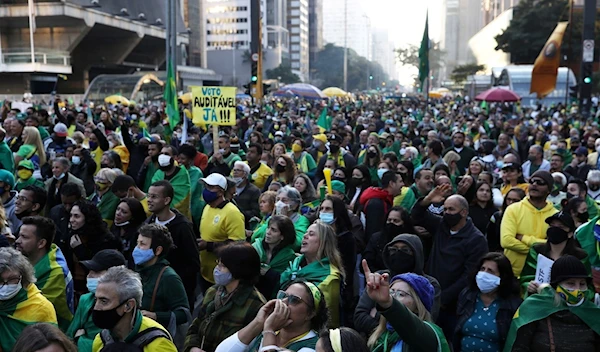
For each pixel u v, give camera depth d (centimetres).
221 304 425
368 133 1570
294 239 559
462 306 480
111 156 930
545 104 4428
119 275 361
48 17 5922
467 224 575
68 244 597
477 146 1608
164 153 800
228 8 14625
